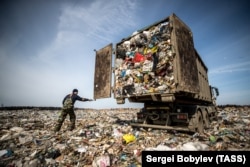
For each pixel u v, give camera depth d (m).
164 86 4.42
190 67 4.88
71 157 3.22
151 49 4.91
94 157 3.15
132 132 5.39
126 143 4.15
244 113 11.82
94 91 7.03
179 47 4.42
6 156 3.17
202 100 7.34
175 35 4.36
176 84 4.11
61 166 2.82
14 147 3.74
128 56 5.73
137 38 5.39
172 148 3.44
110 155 3.19
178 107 5.47
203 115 5.89
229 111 13.74
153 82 4.74
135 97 5.54
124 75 5.73
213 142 3.98
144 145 3.89
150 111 6.16
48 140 4.40
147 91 4.86
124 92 5.64
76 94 6.31
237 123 7.23
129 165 2.80
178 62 4.19
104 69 6.58
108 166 2.79
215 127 6.12
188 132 5.09
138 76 5.19
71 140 4.45
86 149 3.64
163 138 4.55
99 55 7.07
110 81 6.15
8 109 17.89
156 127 5.48
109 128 6.20
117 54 6.23
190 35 5.38
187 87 4.44
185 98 5.94
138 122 6.38
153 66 4.73
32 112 15.65
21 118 10.09
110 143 4.17
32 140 4.31
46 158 3.12
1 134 5.12
